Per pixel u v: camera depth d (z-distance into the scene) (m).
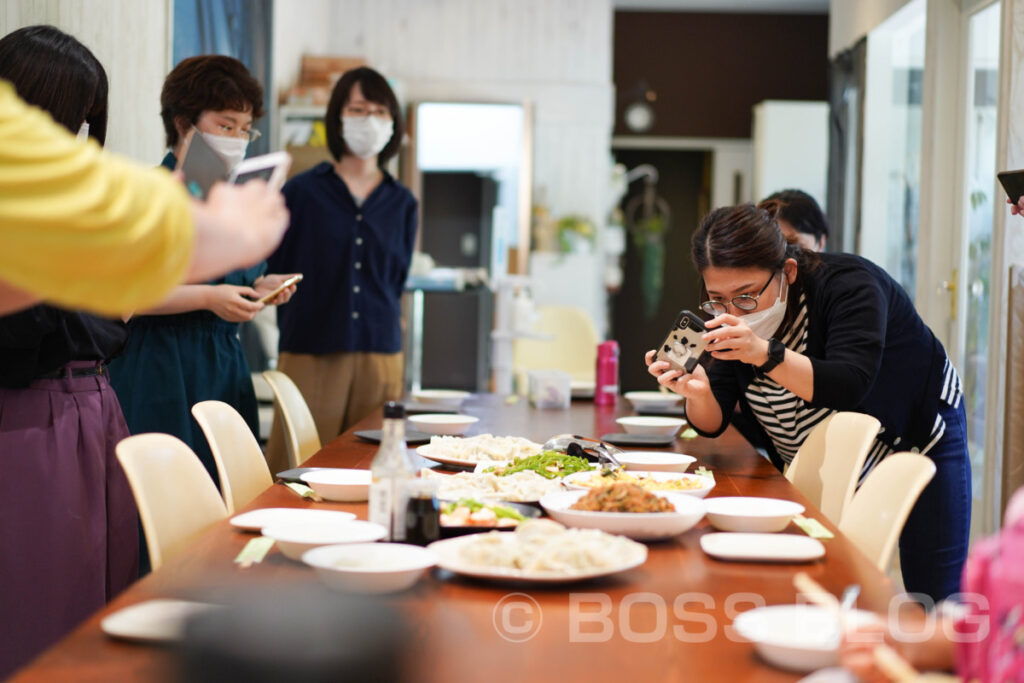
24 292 1.14
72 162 0.96
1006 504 3.56
